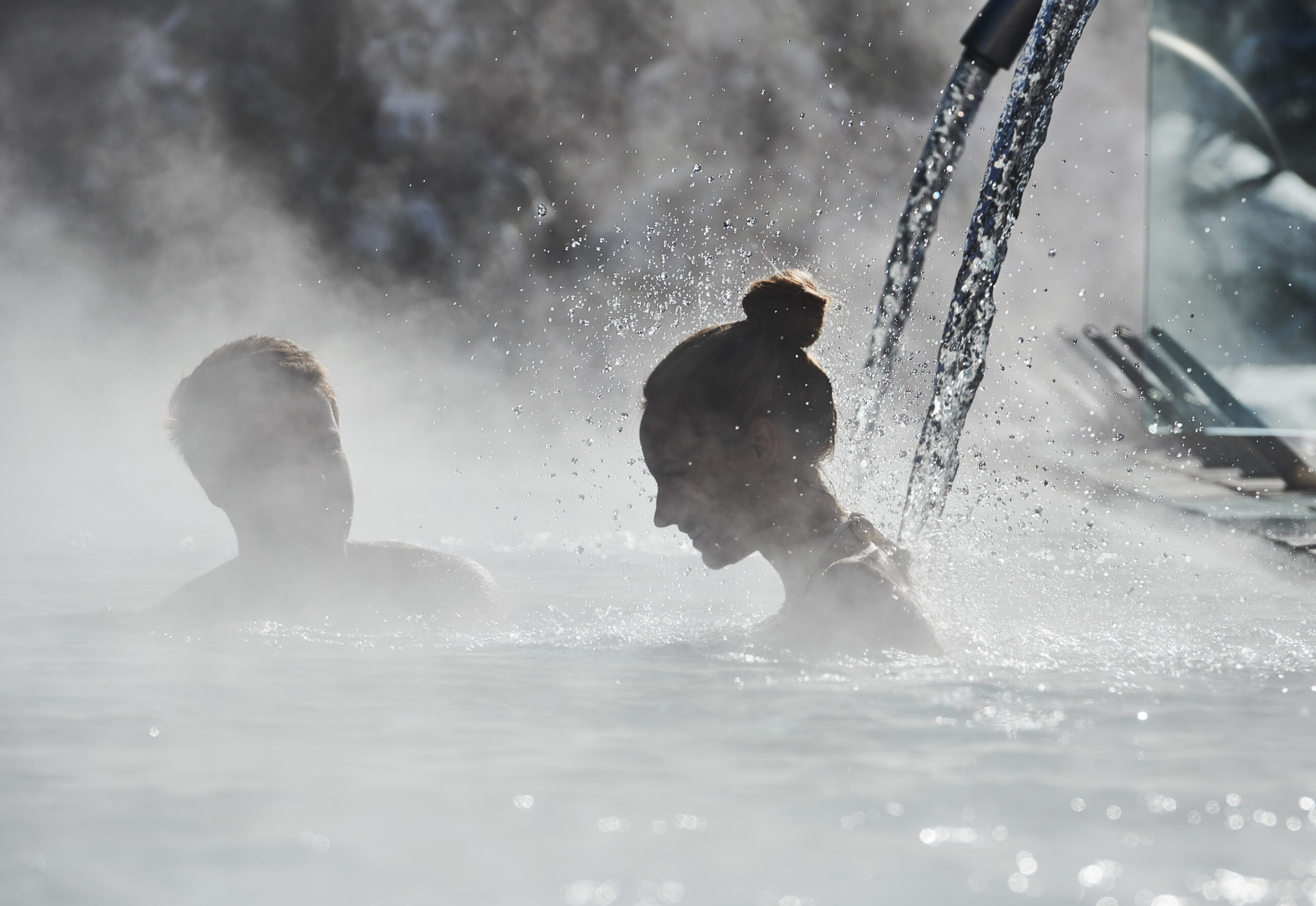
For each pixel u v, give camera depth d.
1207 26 32.44
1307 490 21.50
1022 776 4.00
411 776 4.00
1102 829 3.42
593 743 4.45
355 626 7.91
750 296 6.89
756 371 6.79
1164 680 5.79
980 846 3.27
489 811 3.60
